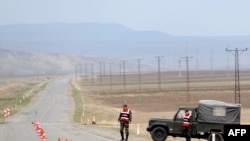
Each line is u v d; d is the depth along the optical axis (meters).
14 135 126.50
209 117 99.06
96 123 173.88
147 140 109.06
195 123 100.12
